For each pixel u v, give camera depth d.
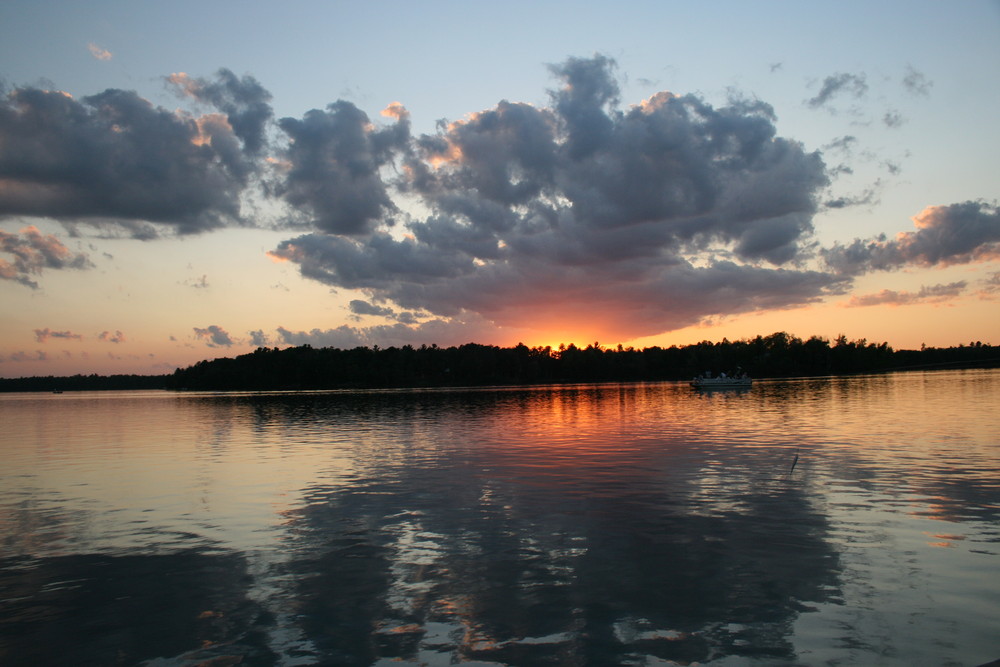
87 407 124.31
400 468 31.31
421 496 24.23
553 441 41.97
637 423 55.06
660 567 15.20
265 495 25.12
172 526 20.41
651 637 11.56
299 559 16.55
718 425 51.00
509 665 10.69
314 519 20.88
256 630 12.30
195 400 153.25
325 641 11.75
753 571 14.75
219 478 29.52
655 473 28.09
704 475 27.22
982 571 14.47
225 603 13.67
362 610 13.09
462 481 27.28
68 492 26.91
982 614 12.20
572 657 10.91
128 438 51.38
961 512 19.75
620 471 28.84
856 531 17.81
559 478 27.44
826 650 10.95
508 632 11.91
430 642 11.59
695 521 19.34
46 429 63.75
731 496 22.78
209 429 58.72
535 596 13.60
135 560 16.81
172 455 38.91
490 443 41.62
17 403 158.38
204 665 10.98
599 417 63.56
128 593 14.41
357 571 15.48
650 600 13.23
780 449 34.78
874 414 57.50
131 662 11.18
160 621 12.84
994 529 17.83
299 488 26.47
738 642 11.30
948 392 95.19
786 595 13.31
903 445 35.19
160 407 115.00
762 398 95.19
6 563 16.78
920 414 56.28
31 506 24.06
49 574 15.83
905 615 12.23
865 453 32.41
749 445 36.94
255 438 48.78
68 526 20.70
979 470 26.83
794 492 23.19
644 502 22.22
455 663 10.81
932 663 10.49
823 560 15.41
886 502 21.25
